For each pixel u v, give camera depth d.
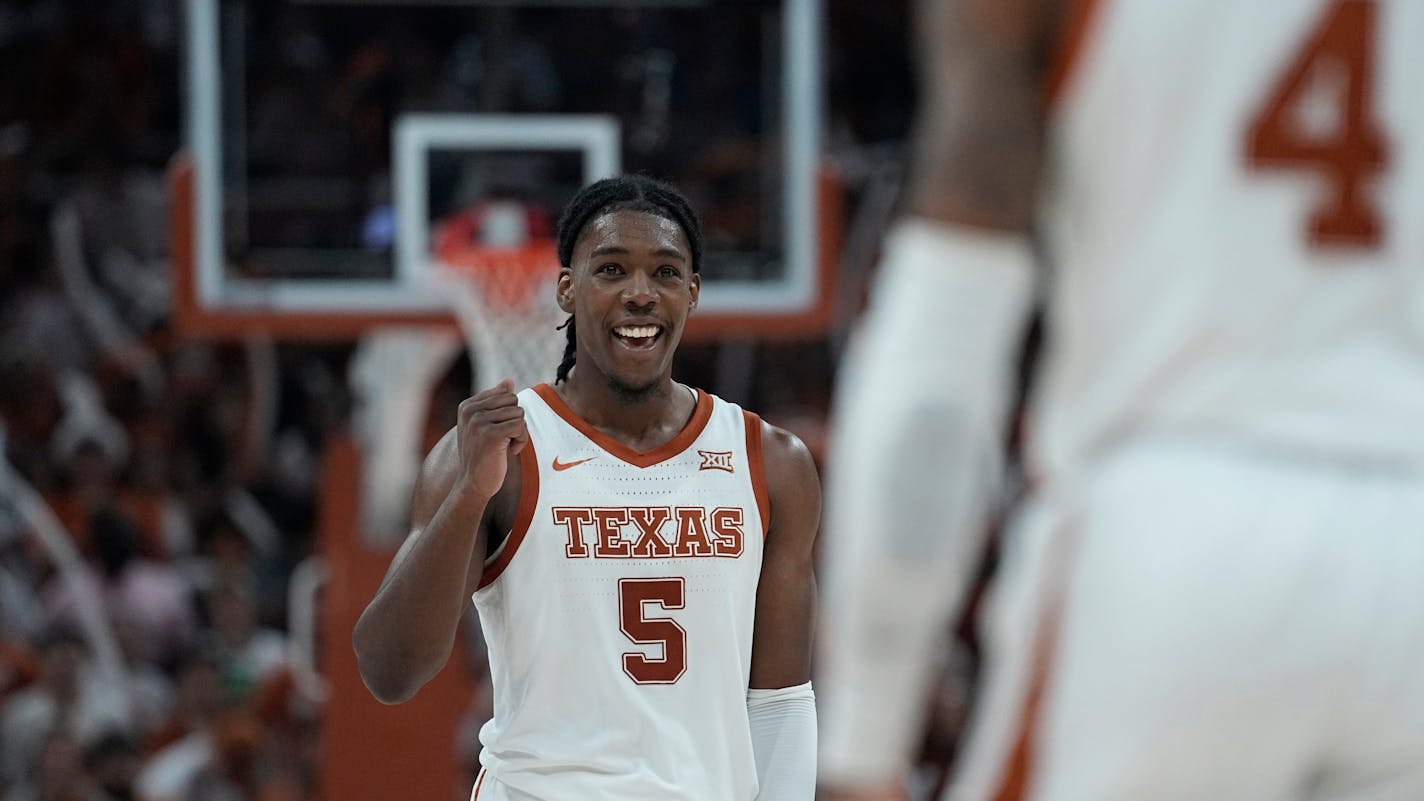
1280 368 4.35
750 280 17.19
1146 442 4.41
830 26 30.55
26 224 27.84
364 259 16.77
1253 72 4.36
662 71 18.56
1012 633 4.57
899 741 4.34
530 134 17.38
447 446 7.56
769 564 7.64
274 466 25.20
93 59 29.47
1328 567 4.19
